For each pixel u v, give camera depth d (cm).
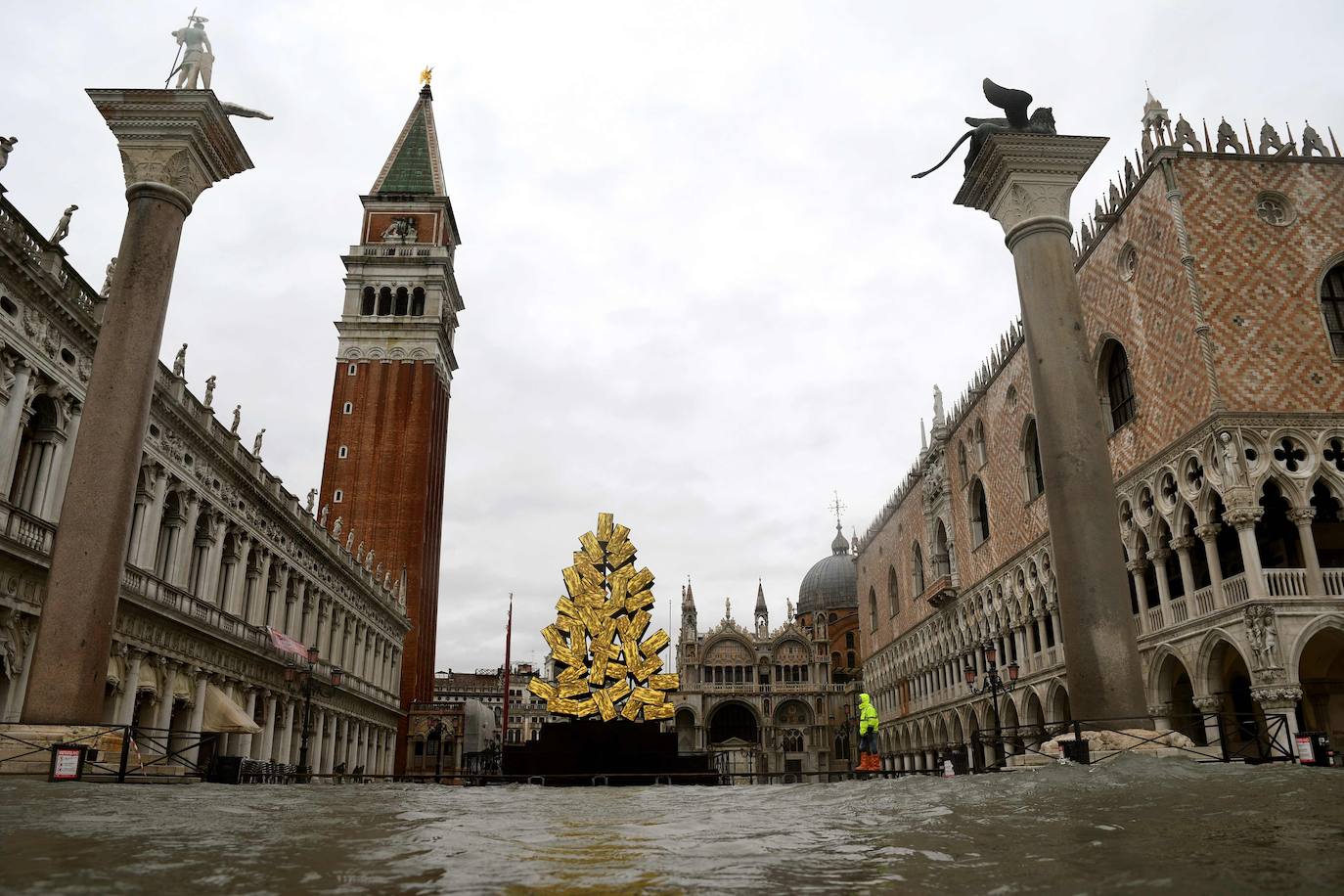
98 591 2053
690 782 2669
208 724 4188
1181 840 754
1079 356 2202
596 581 2881
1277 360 3738
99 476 2108
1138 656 2005
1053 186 2350
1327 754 2038
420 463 9481
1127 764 1564
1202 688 3791
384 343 9862
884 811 1101
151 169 2381
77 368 3303
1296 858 648
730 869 670
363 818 1053
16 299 2905
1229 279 3838
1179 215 3916
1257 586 3444
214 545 4466
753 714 12312
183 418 3947
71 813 991
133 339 2225
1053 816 962
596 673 2795
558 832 917
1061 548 2094
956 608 6962
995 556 6122
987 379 6247
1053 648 5250
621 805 1368
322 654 6106
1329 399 3697
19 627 2919
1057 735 2108
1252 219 3934
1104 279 4575
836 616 14000
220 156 2517
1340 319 3878
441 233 10525
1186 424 3859
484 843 820
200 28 2555
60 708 1967
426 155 10950
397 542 9250
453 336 11312
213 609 4328
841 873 650
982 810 1050
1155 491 4100
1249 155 4025
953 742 7044
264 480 5100
